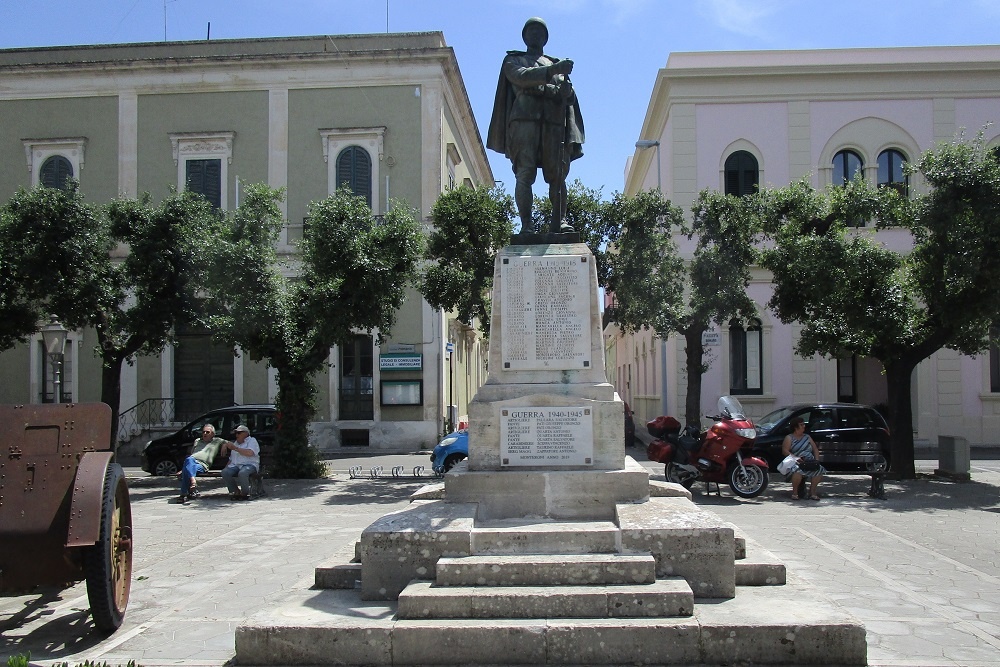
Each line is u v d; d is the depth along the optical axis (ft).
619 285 50.83
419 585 16.49
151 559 26.58
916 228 46.60
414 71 77.10
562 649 14.74
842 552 26.68
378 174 76.79
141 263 50.31
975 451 73.15
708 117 78.48
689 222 77.46
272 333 50.37
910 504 38.91
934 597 20.53
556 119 23.39
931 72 77.66
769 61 79.36
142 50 79.56
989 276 42.19
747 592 17.34
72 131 79.71
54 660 16.30
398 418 74.79
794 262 46.96
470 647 14.85
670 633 14.71
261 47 79.15
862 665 14.64
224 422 57.16
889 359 49.19
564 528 17.61
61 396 77.66
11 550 16.85
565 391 20.68
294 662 15.14
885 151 78.64
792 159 78.02
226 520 35.47
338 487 47.80
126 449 76.02
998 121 77.92
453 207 48.78
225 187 78.13
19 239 48.78
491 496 19.56
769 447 52.11
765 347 76.54
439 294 49.08
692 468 41.55
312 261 47.96
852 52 78.69
